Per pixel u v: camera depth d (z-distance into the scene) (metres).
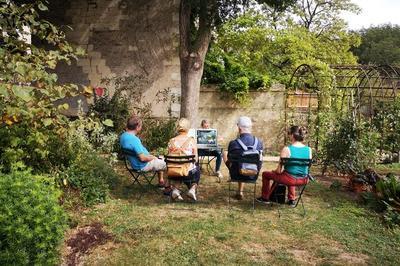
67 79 12.81
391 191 5.72
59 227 3.54
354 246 4.42
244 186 7.07
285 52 15.73
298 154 5.60
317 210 5.70
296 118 10.87
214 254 4.07
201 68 10.03
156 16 12.33
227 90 11.93
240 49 15.75
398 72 10.07
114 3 12.55
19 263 3.12
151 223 4.86
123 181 6.95
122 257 3.97
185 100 10.00
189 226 4.79
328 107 9.69
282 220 5.21
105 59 12.66
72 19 12.77
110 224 4.77
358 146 8.08
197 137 7.77
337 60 19.42
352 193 6.74
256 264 3.89
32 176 3.81
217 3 9.45
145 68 12.45
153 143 9.92
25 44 4.62
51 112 4.65
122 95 11.84
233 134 12.19
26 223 3.25
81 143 6.25
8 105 4.09
